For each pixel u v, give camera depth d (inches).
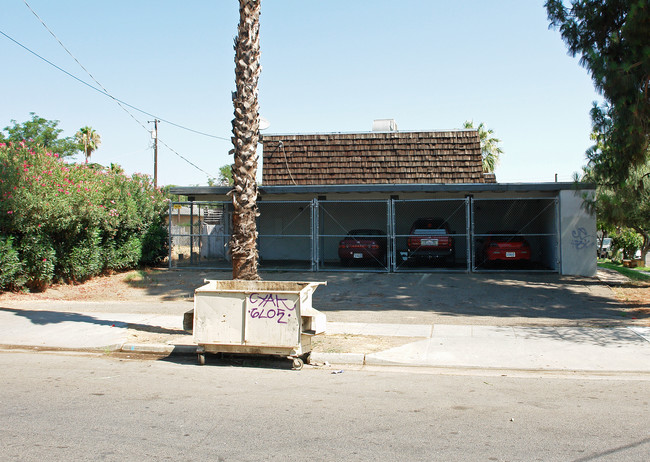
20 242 552.7
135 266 775.1
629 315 467.2
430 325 434.9
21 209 514.9
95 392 259.1
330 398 254.2
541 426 212.1
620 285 622.2
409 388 275.7
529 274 702.5
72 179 603.5
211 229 977.5
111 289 621.9
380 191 717.9
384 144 860.6
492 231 900.0
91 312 489.4
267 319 326.0
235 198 391.9
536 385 283.0
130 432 200.7
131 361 340.5
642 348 351.6
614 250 1175.6
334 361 341.1
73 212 585.9
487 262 782.5
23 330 412.2
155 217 828.6
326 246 930.1
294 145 870.4
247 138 389.4
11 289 565.0
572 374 309.9
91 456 176.7
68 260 618.2
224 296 330.0
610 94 476.1
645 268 920.9
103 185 697.6
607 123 498.9
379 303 539.8
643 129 470.9
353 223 922.1
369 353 346.3
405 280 660.1
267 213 916.6
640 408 238.7
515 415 227.3
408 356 342.0
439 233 746.8
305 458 177.2
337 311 501.0
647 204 570.9
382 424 213.5
